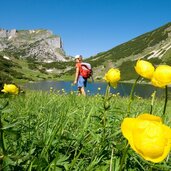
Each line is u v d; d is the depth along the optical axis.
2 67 135.12
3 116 2.75
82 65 12.21
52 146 2.44
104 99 3.05
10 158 1.90
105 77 3.10
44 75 163.38
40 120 3.50
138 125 1.19
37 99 6.20
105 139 2.60
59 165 2.16
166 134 1.18
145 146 1.15
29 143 2.53
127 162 2.36
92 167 2.21
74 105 5.38
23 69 162.38
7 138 2.44
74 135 2.96
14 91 3.94
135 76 129.62
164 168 2.23
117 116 3.38
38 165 2.00
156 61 148.50
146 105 6.14
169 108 7.67
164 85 2.05
